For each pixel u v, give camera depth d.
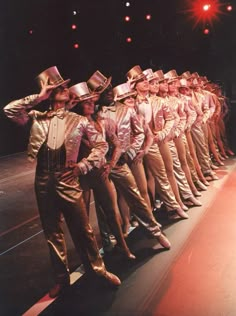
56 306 3.25
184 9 11.06
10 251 4.38
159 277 3.66
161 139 4.66
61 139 3.09
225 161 8.41
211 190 6.28
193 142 6.77
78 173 3.17
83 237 3.29
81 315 3.13
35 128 3.07
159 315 3.11
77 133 3.12
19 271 3.91
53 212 3.24
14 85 10.24
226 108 9.00
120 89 3.91
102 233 4.23
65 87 3.13
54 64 10.13
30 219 5.33
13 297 3.43
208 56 12.48
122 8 10.21
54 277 3.50
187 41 11.58
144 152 4.18
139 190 4.26
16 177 7.38
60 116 3.10
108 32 10.26
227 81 13.29
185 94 6.05
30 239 4.69
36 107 9.62
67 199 3.16
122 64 10.63
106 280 3.42
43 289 3.56
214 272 3.72
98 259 3.39
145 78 4.54
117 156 3.70
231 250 4.15
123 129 3.81
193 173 6.19
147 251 4.20
